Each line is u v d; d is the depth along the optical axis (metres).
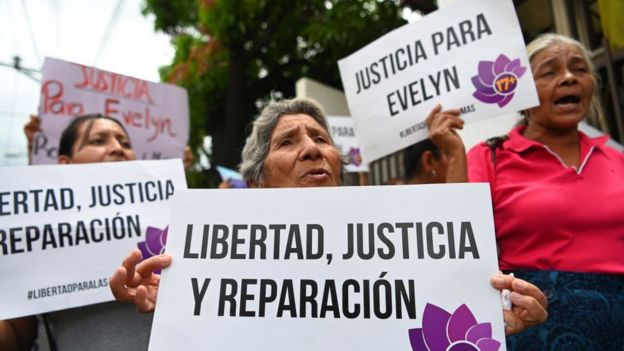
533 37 3.76
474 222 1.19
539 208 1.51
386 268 1.18
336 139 4.04
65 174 1.68
